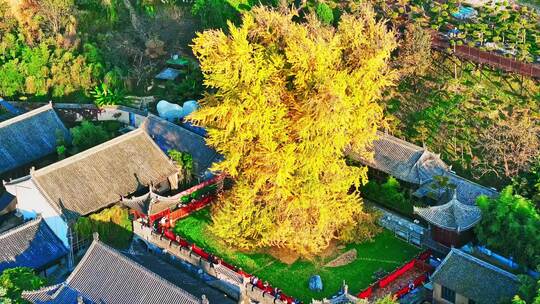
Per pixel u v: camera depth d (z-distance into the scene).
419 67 97.44
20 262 78.12
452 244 77.75
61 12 115.31
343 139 77.50
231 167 77.31
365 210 84.19
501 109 92.88
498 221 73.81
